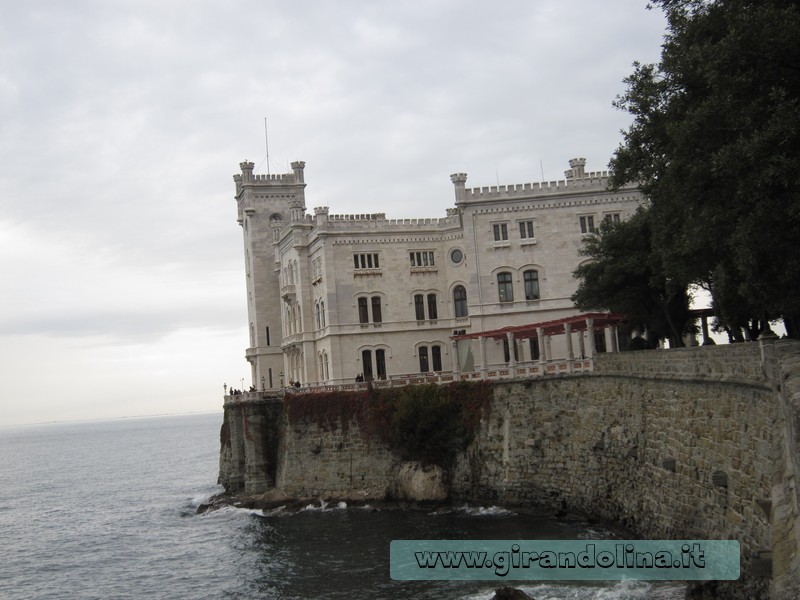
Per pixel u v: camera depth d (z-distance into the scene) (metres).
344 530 68.12
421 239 95.19
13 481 176.75
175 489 129.12
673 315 65.06
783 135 31.41
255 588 54.97
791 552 23.73
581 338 80.94
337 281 93.25
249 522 79.25
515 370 71.44
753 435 35.50
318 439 82.31
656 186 44.88
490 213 89.31
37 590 64.69
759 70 33.47
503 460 69.56
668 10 41.22
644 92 43.81
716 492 39.56
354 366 92.56
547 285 88.44
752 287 38.56
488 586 48.22
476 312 88.50
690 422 44.00
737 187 33.94
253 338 120.31
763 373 34.47
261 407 91.06
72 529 95.00
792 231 33.91
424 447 74.88
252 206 118.12
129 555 74.19
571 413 64.50
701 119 34.75
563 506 63.53
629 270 60.50
